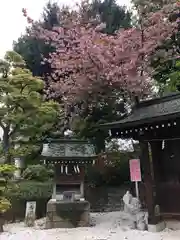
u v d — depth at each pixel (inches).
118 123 270.4
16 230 295.3
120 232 264.1
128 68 417.4
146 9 467.2
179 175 288.7
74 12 462.0
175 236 243.0
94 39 432.5
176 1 475.2
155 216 264.2
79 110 560.1
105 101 546.9
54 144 326.3
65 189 316.8
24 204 378.9
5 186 325.7
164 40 475.8
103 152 597.9
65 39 462.9
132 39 432.1
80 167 311.3
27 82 434.0
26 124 462.6
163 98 312.3
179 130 259.1
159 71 550.3
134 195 393.7
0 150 500.7
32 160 520.1
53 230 282.5
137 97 451.2
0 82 427.5
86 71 442.3
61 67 466.9
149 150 293.3
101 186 564.4
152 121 245.6
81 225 294.8
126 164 572.1
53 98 569.9
